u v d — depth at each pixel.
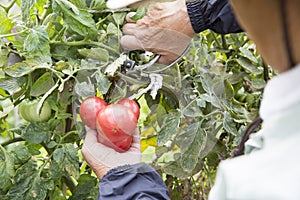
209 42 1.35
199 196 1.26
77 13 1.05
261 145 0.73
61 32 1.09
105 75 1.01
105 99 1.04
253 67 1.29
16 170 1.12
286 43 0.51
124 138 0.97
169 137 1.03
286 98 0.52
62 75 1.06
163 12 1.06
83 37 1.11
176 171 1.07
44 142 1.10
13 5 1.23
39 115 1.09
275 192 0.48
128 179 0.92
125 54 1.07
